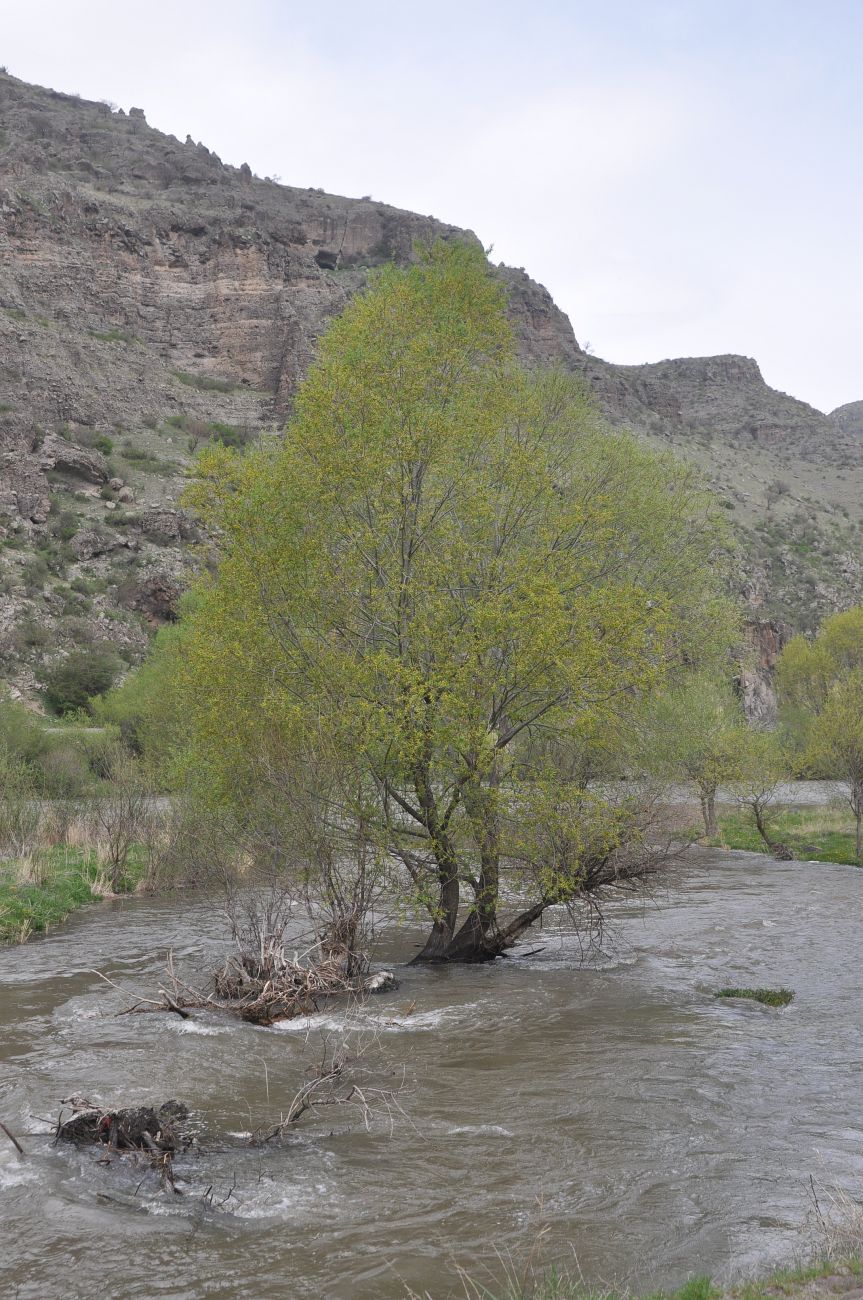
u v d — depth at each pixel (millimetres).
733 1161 7645
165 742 32031
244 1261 6141
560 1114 8758
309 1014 12531
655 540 21203
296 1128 8445
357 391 15500
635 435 22703
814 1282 5195
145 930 18141
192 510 15695
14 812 25578
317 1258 6180
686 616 21938
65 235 156250
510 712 15625
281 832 14617
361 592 15406
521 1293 5664
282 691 14547
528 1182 7301
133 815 24875
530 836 14727
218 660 14836
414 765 14656
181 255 165000
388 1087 9570
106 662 74250
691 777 34156
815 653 65812
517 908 16719
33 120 196125
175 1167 7566
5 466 97125
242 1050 10805
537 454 16578
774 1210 6727
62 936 17609
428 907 15367
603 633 14734
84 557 92500
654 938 17938
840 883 25438
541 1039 11289
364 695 14445
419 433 15359
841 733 31828
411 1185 7250
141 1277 5945
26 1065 10164
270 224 178125
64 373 133500
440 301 17688
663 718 30812
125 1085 9539
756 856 32156
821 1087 9492
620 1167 7551
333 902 14711
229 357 158750
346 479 15000
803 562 154375
